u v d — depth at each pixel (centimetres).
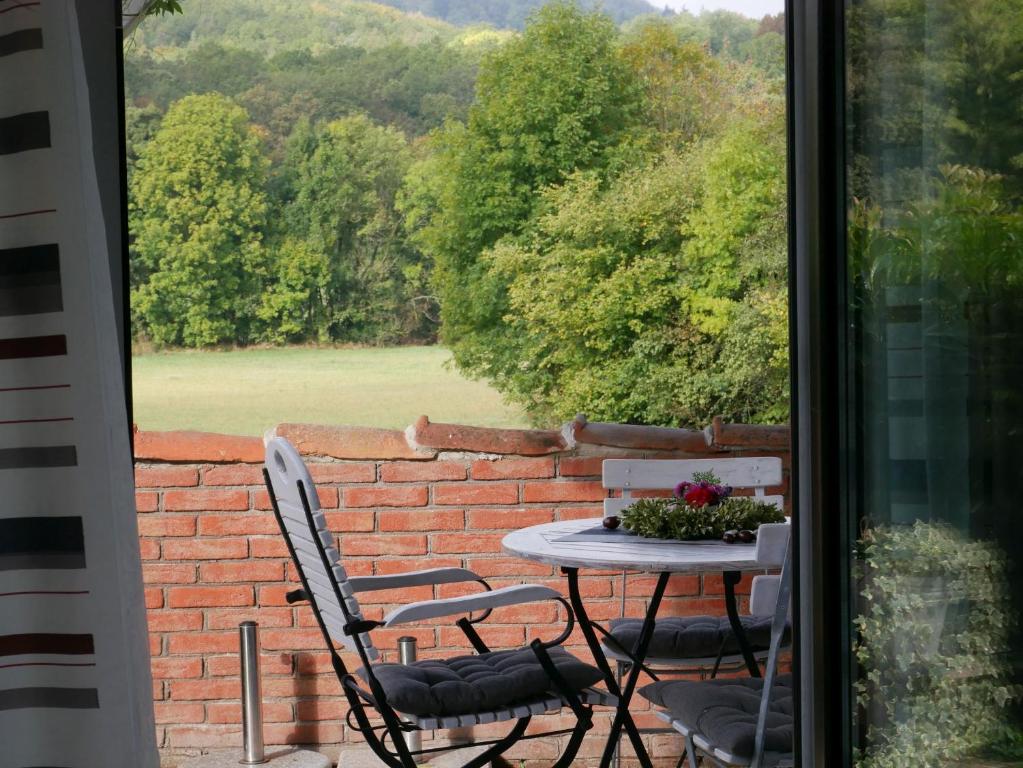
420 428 364
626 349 848
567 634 258
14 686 146
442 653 363
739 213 833
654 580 365
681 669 359
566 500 367
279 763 345
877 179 154
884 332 154
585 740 360
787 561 230
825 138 162
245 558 358
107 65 160
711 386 828
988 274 136
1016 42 130
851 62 158
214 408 944
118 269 162
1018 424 132
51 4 144
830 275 163
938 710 147
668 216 845
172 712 357
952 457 143
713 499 295
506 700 252
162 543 357
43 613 147
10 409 146
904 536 152
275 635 358
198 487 358
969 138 138
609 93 867
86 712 147
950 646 145
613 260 852
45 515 146
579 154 873
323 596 260
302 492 247
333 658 269
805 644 168
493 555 366
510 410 888
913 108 147
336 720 359
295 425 363
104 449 146
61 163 145
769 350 819
